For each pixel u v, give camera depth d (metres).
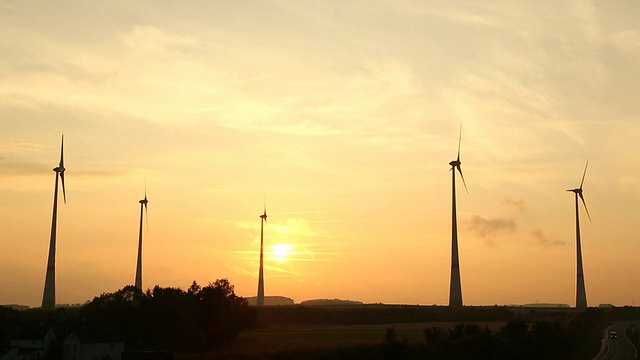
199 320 163.75
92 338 136.38
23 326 147.00
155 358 124.94
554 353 140.62
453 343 131.50
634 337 185.50
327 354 119.12
